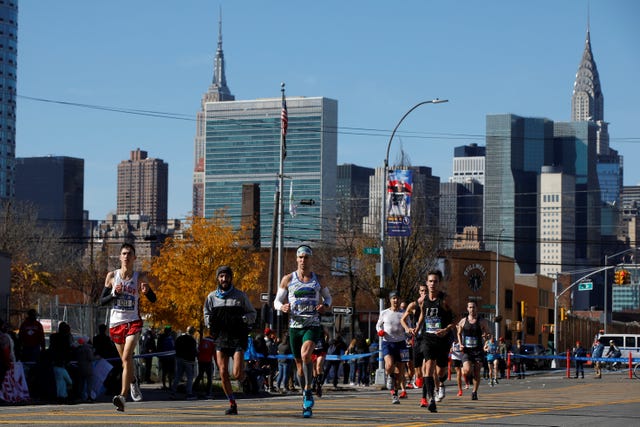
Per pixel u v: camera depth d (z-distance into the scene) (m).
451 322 19.34
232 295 16.12
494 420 16.03
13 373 24.11
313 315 16.05
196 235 62.72
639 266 85.06
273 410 17.64
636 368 58.03
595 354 66.06
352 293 73.31
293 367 36.91
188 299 61.34
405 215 45.19
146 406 19.44
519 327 88.75
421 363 23.16
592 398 26.45
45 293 88.44
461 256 94.69
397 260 71.81
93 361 26.91
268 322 51.00
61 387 25.16
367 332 83.06
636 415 18.25
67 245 145.25
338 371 43.19
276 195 55.38
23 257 91.31
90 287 102.12
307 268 16.17
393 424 14.73
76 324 50.78
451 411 18.55
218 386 35.31
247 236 75.06
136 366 38.31
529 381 52.84
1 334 23.83
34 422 14.05
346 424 14.62
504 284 100.75
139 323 16.23
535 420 16.20
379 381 41.84
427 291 19.53
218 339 16.03
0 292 35.41
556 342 86.56
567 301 133.50
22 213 109.38
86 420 14.51
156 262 63.34
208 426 13.71
